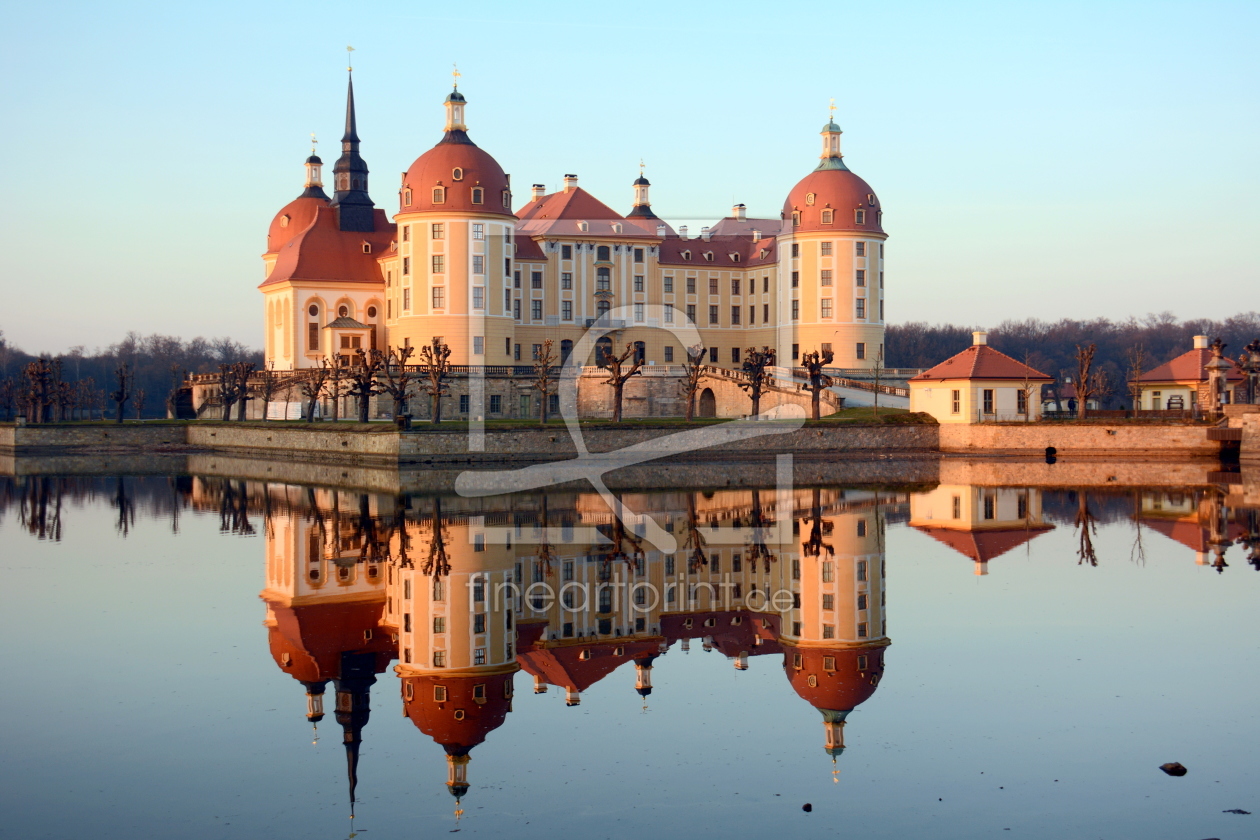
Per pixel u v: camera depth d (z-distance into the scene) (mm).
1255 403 90812
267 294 139250
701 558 45000
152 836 21047
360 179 138250
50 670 30828
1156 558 45312
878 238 130750
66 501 68562
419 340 119312
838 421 96062
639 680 30141
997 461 89625
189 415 145625
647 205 147000
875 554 45938
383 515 58000
